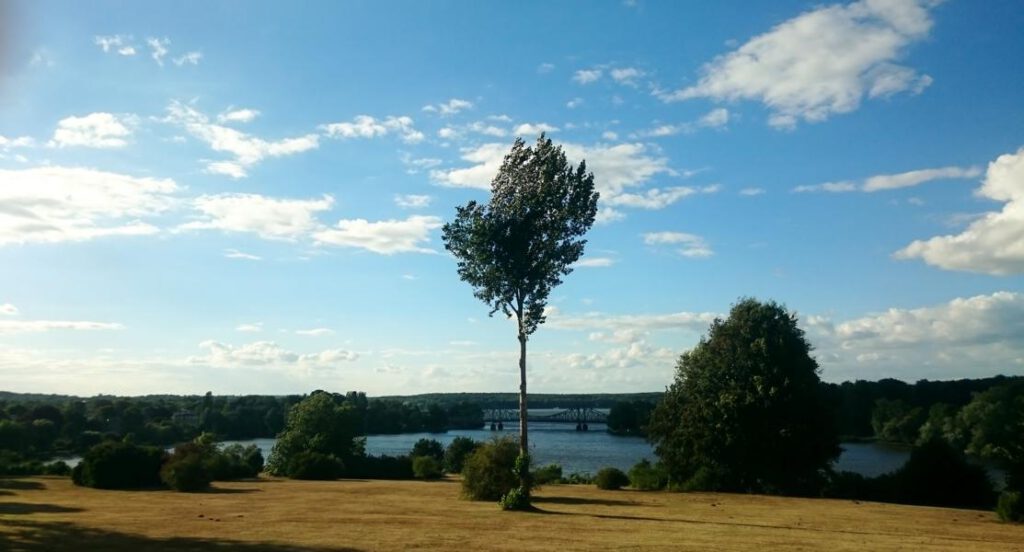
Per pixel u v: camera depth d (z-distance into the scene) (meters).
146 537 20.30
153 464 42.81
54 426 97.25
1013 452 33.19
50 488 40.00
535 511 30.56
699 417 49.12
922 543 22.27
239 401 141.50
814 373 49.16
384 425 156.62
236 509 29.69
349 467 59.47
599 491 46.69
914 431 99.19
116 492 38.31
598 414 176.00
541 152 32.44
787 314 50.50
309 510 29.50
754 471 47.50
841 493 45.34
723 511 33.12
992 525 28.89
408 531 22.56
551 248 32.06
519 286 32.00
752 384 47.91
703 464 48.94
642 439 132.88
